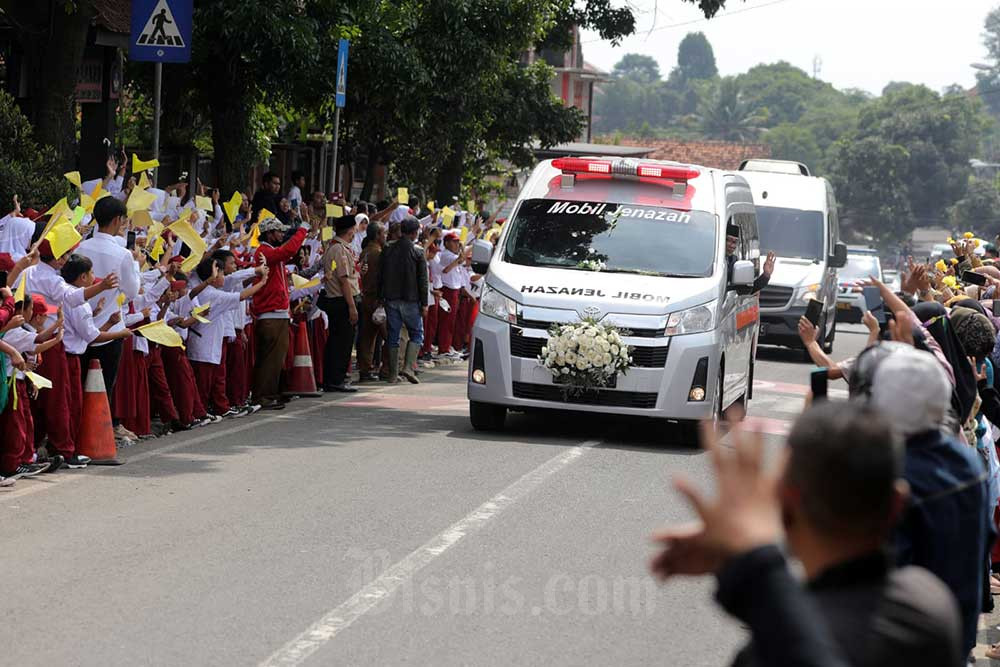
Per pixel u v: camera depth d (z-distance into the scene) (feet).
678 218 58.70
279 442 51.57
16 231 48.03
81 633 27.04
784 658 10.96
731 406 62.95
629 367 53.83
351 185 136.26
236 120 87.10
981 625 32.86
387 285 73.20
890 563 12.40
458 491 42.88
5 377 40.50
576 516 39.99
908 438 19.40
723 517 11.30
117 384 49.57
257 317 60.39
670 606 30.91
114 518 37.47
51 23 67.92
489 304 55.52
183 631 27.37
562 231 58.23
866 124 509.35
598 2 135.23
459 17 98.07
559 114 135.44
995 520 32.96
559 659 26.63
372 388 71.46
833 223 117.70
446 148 114.73
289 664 25.50
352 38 91.09
